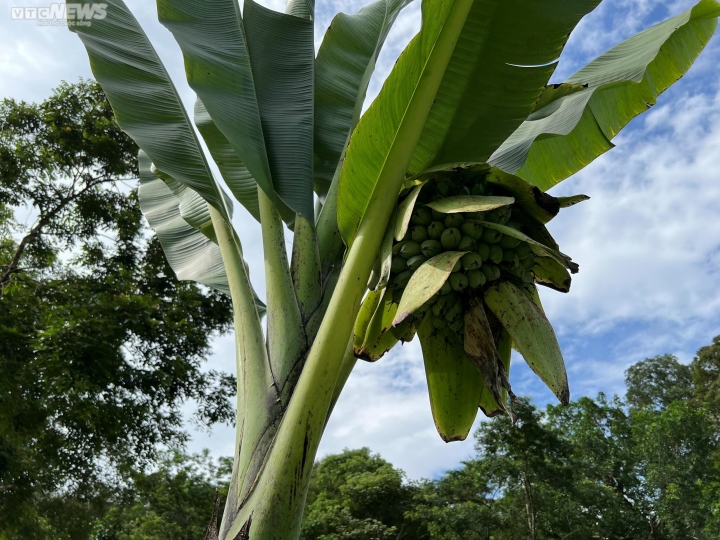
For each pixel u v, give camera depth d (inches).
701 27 132.2
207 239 155.4
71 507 452.8
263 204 110.8
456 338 95.4
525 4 83.2
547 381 79.0
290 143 115.2
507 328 82.5
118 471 460.1
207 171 119.6
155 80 129.3
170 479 542.3
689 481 801.6
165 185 174.9
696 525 772.0
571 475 707.4
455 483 823.1
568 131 103.7
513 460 721.0
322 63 143.2
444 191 89.0
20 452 416.5
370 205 87.0
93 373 398.6
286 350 93.7
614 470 864.3
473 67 88.2
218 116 110.0
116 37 132.3
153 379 443.5
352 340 98.0
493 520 730.8
